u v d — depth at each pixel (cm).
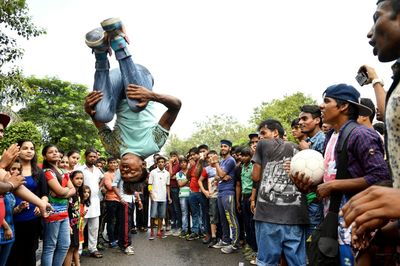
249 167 648
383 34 136
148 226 1101
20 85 1453
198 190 838
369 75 264
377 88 258
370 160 231
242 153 655
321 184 248
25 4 1367
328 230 237
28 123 912
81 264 631
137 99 266
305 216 403
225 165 703
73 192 491
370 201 108
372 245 154
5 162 361
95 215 675
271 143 423
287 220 397
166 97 267
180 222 945
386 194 106
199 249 746
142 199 1012
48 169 469
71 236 535
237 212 739
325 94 272
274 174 410
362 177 234
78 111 3694
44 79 3709
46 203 390
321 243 235
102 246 757
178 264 630
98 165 812
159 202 888
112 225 760
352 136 243
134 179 279
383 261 154
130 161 274
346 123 255
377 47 140
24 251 430
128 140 283
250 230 635
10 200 400
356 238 152
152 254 709
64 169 603
